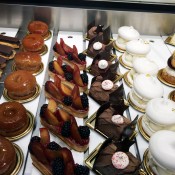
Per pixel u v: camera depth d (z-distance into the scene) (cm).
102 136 131
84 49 182
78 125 134
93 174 116
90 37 191
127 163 112
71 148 124
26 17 193
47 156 112
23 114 128
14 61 162
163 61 181
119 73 167
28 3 190
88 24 197
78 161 120
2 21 195
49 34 191
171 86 165
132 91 149
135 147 129
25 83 141
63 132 122
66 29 200
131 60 173
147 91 140
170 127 128
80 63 164
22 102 142
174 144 112
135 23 200
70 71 154
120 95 144
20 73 145
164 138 114
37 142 113
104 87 145
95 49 173
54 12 191
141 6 197
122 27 187
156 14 195
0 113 126
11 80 142
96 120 131
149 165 120
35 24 187
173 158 108
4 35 187
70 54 166
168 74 166
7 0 190
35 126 133
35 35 176
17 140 126
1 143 114
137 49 168
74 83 150
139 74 153
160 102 131
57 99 141
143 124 135
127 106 136
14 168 114
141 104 145
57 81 142
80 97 137
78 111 136
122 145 116
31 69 158
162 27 201
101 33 188
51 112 127
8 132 125
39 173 115
